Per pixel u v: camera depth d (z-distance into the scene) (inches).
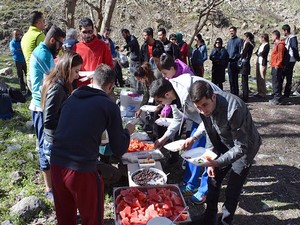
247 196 175.3
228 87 446.6
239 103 119.1
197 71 392.2
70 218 119.0
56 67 137.1
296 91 386.9
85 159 108.9
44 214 155.1
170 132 166.7
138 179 153.0
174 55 297.0
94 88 117.1
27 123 259.4
